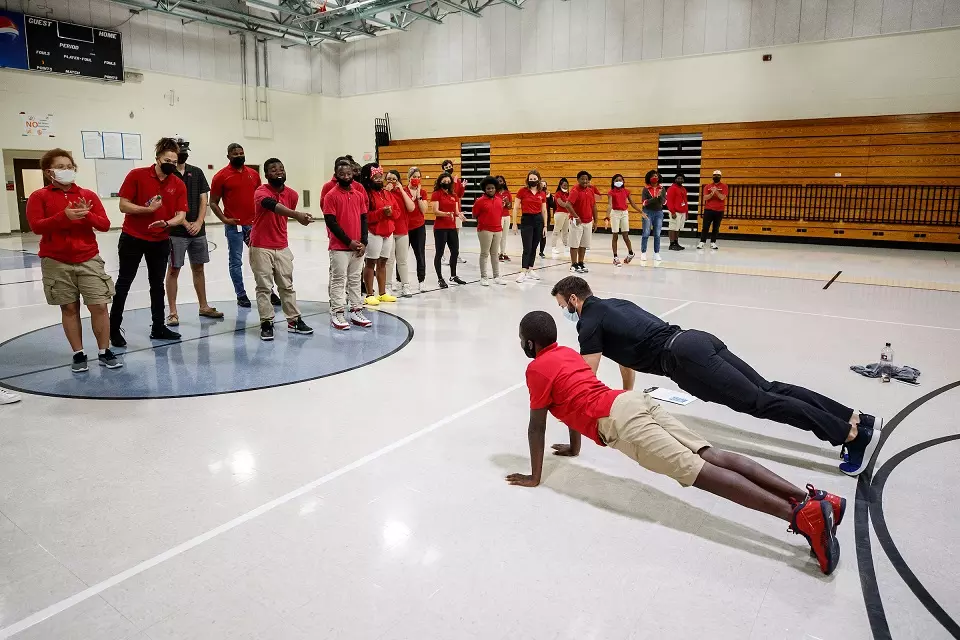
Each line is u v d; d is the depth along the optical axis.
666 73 14.88
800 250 12.37
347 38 19.36
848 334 5.47
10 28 14.06
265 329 5.21
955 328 5.70
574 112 16.28
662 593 2.03
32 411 3.58
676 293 7.50
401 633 1.83
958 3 11.75
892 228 12.81
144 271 9.40
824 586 2.08
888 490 2.74
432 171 18.77
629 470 2.93
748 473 2.29
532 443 2.68
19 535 2.33
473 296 7.38
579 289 3.11
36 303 6.70
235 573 2.11
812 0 13.07
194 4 15.66
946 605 1.98
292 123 20.25
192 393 3.91
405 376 4.32
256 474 2.84
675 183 12.09
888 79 12.56
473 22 17.56
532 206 8.44
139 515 2.48
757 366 4.53
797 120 13.44
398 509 2.54
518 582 2.08
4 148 14.39
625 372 3.29
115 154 16.23
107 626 1.85
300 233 16.47
